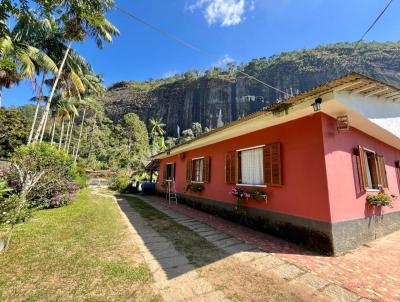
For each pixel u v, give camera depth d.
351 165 5.02
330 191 4.23
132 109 93.50
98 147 46.31
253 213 5.93
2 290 2.57
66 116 23.12
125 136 57.12
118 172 28.58
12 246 3.94
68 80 17.88
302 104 4.25
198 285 2.86
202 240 4.79
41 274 2.98
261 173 5.96
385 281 3.07
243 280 3.02
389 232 5.94
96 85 27.61
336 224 4.16
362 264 3.65
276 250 4.25
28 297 2.46
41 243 4.16
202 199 8.74
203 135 7.38
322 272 3.31
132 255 3.79
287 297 2.62
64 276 2.95
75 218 6.37
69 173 9.76
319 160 4.41
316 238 4.27
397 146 7.53
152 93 95.56
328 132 4.57
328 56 68.94
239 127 5.97
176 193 11.45
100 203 9.84
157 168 15.98
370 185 5.84
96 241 4.42
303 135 4.81
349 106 4.20
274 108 4.67
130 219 6.72
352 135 5.34
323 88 3.79
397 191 7.07
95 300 2.45
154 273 3.15
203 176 8.88
